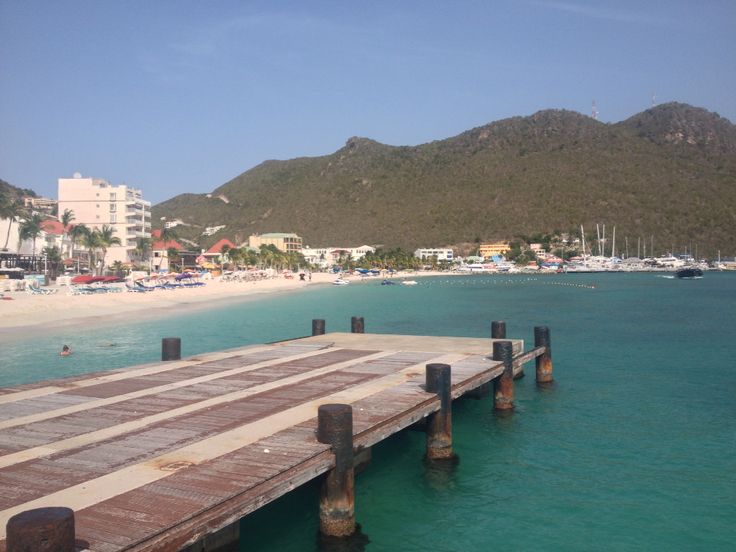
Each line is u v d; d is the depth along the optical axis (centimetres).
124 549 733
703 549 1167
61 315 5634
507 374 2106
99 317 5719
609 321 5438
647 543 1190
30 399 1522
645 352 3550
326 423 1127
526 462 1630
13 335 4366
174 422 1302
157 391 1617
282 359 2161
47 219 13975
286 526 1233
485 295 9925
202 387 1667
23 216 10825
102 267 11912
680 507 1349
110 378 1800
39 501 875
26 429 1250
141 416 1352
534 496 1406
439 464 1599
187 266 15762
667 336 4319
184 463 1034
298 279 14888
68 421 1310
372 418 1313
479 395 2317
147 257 14775
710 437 1848
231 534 1115
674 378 2752
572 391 2483
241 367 1992
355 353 2305
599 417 2078
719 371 2927
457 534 1220
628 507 1349
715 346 3794
